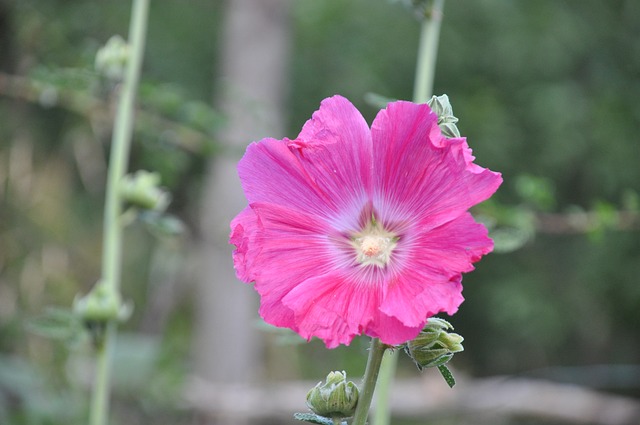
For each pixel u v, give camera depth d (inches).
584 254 442.0
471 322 486.9
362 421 86.4
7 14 286.0
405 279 85.4
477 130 434.6
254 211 89.4
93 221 366.0
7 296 299.4
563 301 450.6
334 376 90.8
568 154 434.0
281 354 389.4
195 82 408.2
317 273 88.7
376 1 448.5
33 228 302.4
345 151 90.4
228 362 348.5
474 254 83.3
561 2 450.6
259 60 346.6
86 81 181.5
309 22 437.4
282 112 351.3
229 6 355.9
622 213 218.5
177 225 171.9
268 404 335.9
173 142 238.7
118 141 172.7
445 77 456.8
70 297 312.7
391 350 91.0
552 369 470.3
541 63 446.6
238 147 240.1
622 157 431.5
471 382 363.9
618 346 469.1
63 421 286.4
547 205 203.9
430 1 151.4
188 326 416.2
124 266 414.3
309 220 90.3
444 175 86.5
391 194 89.1
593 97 441.1
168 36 407.2
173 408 323.9
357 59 436.1
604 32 448.1
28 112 304.2
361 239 89.8
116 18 366.6
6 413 278.7
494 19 444.8
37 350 296.0
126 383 314.5
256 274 88.5
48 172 308.7
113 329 163.6
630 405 335.6
